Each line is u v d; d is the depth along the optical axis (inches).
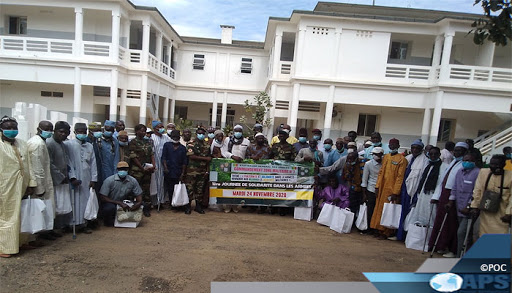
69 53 622.8
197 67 851.4
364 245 213.2
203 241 197.3
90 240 189.0
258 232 222.7
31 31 650.2
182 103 902.4
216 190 262.8
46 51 633.0
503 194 167.8
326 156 281.4
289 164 263.9
